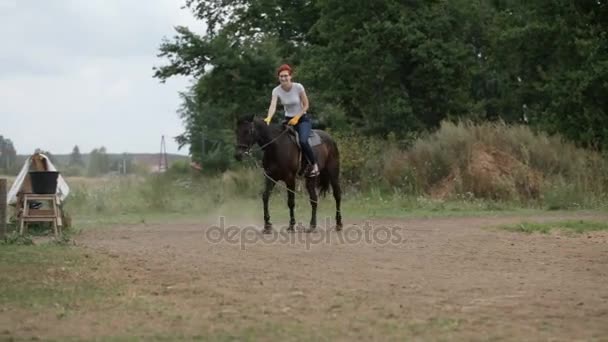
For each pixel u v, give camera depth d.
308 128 15.61
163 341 7.11
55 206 15.24
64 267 11.04
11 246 13.35
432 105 38.78
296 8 42.31
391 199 25.11
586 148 29.41
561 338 7.18
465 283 9.95
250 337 7.20
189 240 14.53
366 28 36.03
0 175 37.41
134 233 16.06
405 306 8.53
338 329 7.50
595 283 9.98
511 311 8.31
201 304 8.67
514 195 24.72
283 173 15.32
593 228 16.47
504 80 43.34
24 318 8.01
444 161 26.67
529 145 26.77
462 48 37.47
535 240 14.54
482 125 28.05
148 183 27.05
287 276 10.40
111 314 8.20
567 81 30.92
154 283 9.91
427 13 36.78
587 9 32.88
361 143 29.77
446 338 7.16
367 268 11.10
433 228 16.97
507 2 41.16
